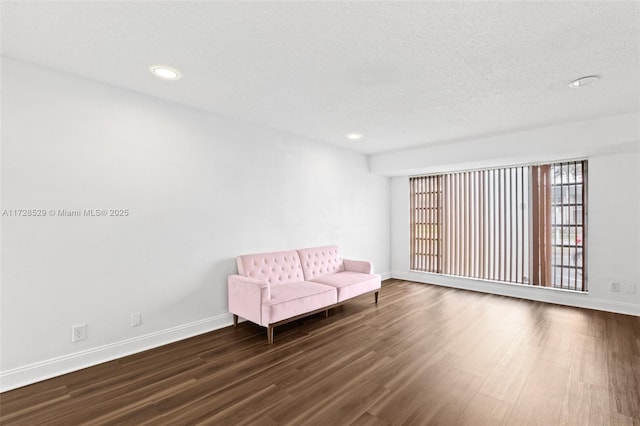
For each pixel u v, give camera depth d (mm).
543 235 4547
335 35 1965
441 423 1860
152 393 2189
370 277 4355
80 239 2562
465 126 3963
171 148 3123
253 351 2881
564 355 2750
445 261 5590
